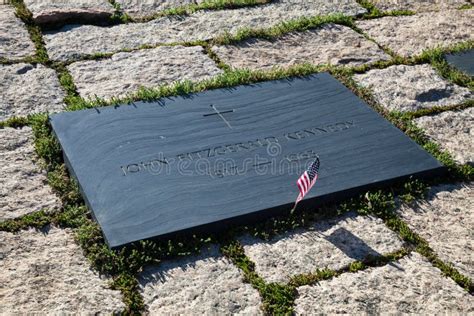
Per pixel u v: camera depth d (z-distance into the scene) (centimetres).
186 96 288
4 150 268
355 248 235
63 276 225
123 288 221
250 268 228
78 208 245
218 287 222
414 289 223
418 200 253
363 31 349
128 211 238
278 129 272
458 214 248
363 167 258
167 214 237
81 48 326
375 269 229
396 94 302
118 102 284
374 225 243
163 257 229
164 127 270
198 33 341
